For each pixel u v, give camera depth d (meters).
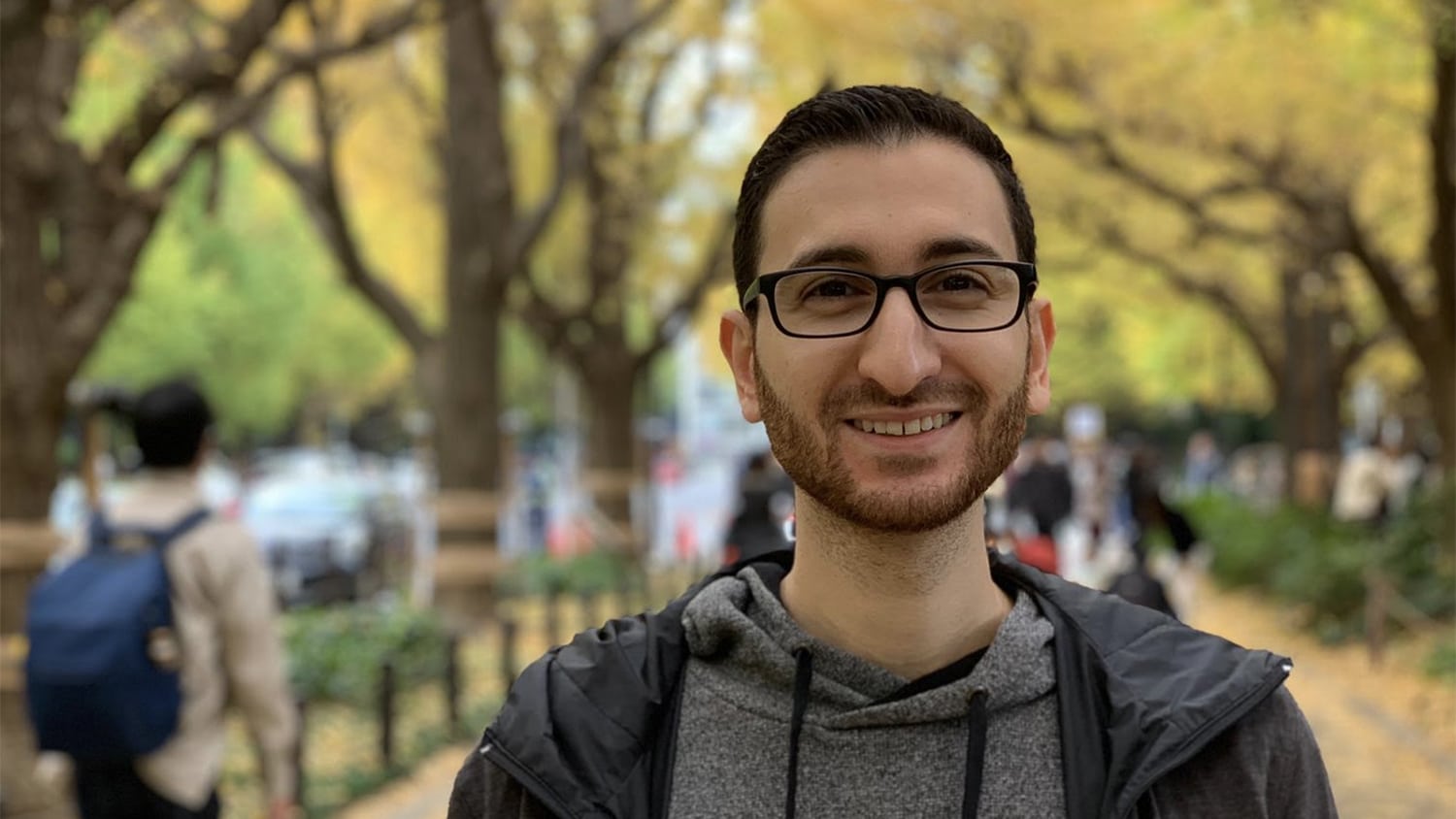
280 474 31.83
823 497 1.69
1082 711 1.70
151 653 3.89
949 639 1.74
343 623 12.04
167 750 3.98
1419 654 12.88
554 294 23.86
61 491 23.48
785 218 1.74
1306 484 22.38
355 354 50.00
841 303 1.70
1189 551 8.94
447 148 15.60
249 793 8.31
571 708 1.75
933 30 14.44
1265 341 24.61
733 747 1.73
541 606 18.34
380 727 9.06
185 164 7.64
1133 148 16.66
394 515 25.72
